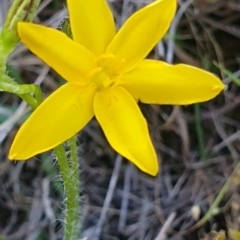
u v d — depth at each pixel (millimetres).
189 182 85
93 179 86
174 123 86
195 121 85
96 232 82
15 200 84
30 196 85
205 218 77
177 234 81
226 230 80
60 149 54
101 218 82
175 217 83
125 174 86
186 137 85
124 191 85
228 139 86
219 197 76
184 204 84
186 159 86
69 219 58
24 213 84
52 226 82
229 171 85
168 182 86
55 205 84
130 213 84
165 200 84
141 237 82
